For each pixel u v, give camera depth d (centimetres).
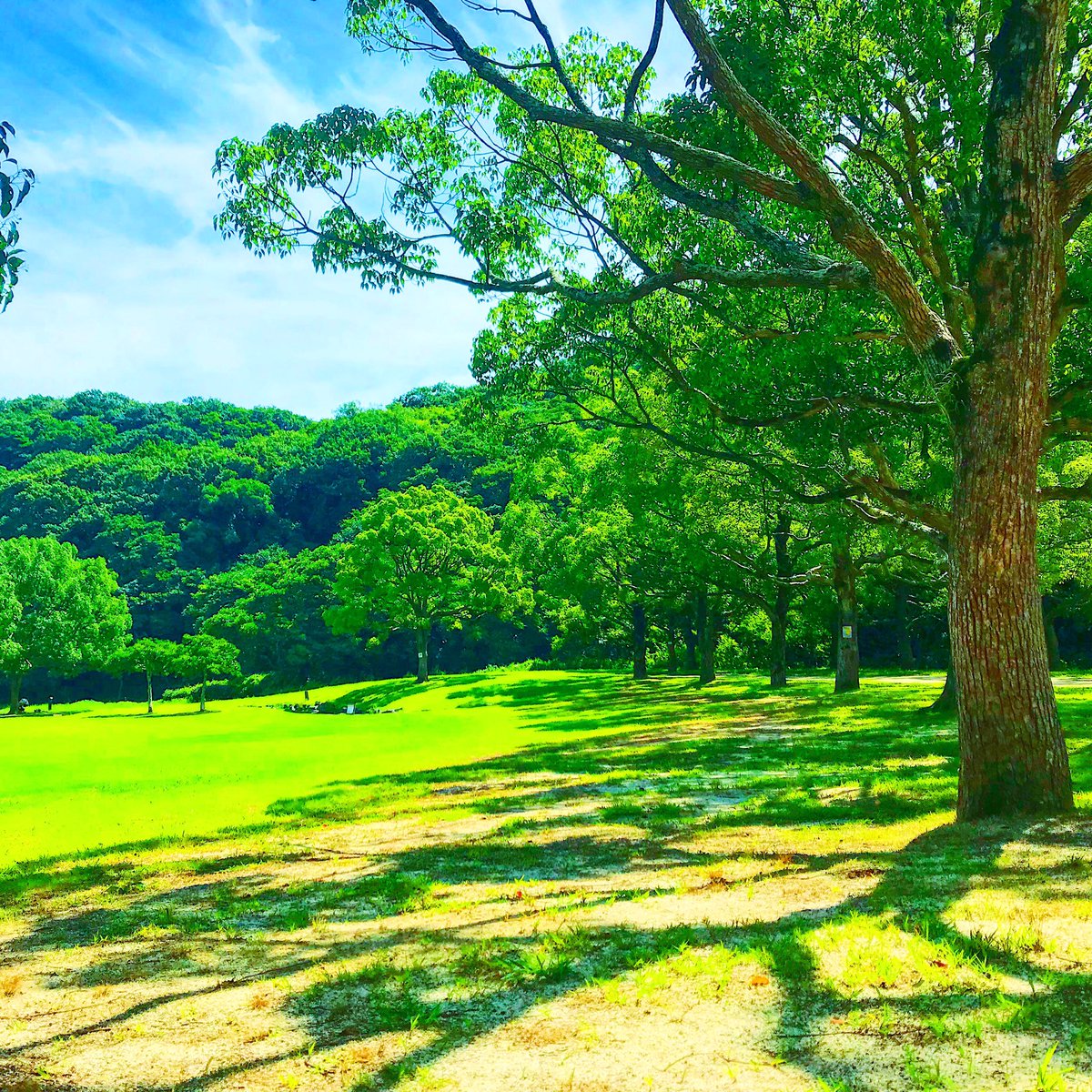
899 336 1099
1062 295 890
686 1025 354
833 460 1541
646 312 1402
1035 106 773
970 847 652
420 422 12394
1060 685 2794
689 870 684
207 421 15488
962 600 802
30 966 524
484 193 1274
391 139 1177
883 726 1888
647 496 2805
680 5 877
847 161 1238
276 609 8244
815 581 3005
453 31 1005
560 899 609
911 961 399
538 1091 307
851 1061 313
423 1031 367
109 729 4041
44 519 11331
